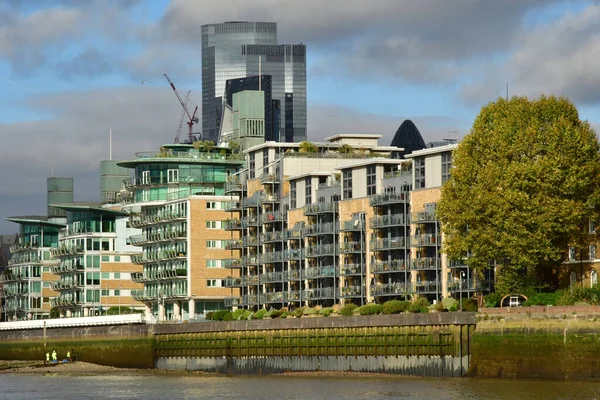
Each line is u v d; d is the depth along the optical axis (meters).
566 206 186.38
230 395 177.75
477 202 191.50
